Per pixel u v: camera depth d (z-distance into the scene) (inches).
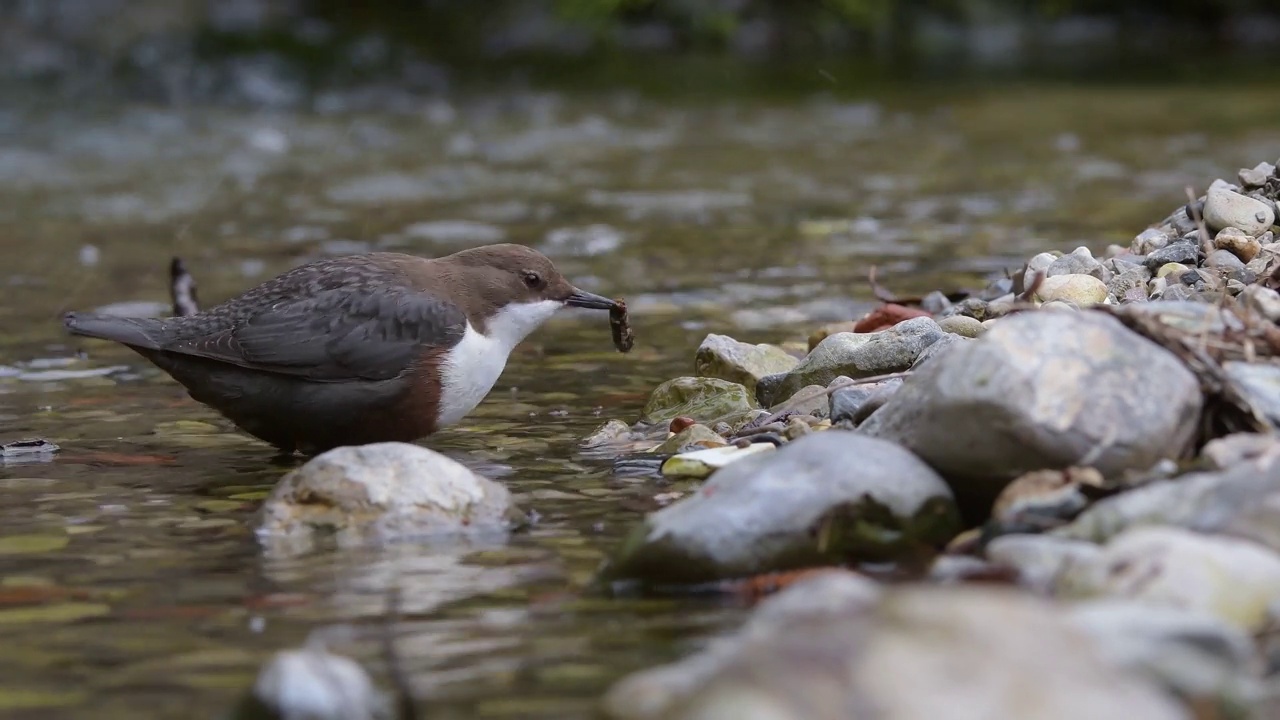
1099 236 709.9
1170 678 214.7
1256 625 237.3
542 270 430.6
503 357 427.2
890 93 1348.4
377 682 245.0
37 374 518.9
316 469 335.0
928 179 927.0
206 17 1461.6
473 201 879.7
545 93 1364.4
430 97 1342.3
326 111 1274.6
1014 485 295.4
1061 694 190.7
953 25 1740.9
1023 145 1050.7
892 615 203.6
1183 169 919.0
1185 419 303.6
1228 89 1315.2
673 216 824.3
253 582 297.7
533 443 417.4
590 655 255.6
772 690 190.7
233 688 243.8
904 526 299.6
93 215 852.0
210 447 422.3
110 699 240.4
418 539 326.6
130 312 614.9
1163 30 1780.3
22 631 271.7
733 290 634.8
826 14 1680.6
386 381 400.2
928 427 312.0
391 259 422.0
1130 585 243.4
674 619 273.0
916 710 187.3
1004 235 732.7
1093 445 297.7
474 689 241.1
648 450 402.9
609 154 1055.6
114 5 1435.8
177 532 334.3
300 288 409.1
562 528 332.5
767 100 1317.7
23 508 356.2
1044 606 214.2
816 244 733.9
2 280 685.3
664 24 1643.7
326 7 1545.3
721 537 291.9
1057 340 308.2
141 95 1309.1
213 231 799.7
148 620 276.4
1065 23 1780.3
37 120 1195.9
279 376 398.6
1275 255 426.9
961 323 436.5
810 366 431.8
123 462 403.9
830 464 302.4
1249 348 329.7
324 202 885.2
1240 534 263.3
